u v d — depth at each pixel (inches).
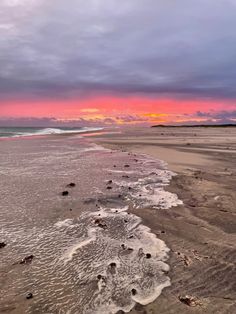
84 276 204.2
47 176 531.5
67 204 367.9
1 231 282.8
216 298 178.9
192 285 192.7
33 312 166.7
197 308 169.6
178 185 459.2
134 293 184.1
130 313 166.2
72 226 296.8
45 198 392.5
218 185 453.1
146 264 220.1
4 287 190.7
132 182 485.1
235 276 202.1
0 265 219.3
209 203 364.5
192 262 222.2
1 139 1556.3
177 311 167.2
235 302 174.7
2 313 165.2
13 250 244.2
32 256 232.1
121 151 936.3
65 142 1330.0
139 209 349.4
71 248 248.1
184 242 257.6
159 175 536.1
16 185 461.4
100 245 253.6
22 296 181.3
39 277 203.2
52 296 181.6
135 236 271.9
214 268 213.0
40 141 1392.7
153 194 411.8
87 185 465.4
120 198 394.6
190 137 1549.0
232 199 378.9
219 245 250.4
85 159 750.5
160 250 242.5
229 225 294.7
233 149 922.7
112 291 186.5
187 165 638.5
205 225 295.9
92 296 181.5
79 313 166.2
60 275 205.8
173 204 365.4
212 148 958.4
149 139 1422.2
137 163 681.0
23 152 899.4
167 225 298.0
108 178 516.7
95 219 314.5
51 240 264.1
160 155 815.1
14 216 323.3
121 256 233.3
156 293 184.4
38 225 298.8
